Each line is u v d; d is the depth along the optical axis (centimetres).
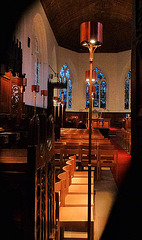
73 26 2728
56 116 1491
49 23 2162
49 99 2073
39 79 2044
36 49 1938
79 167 733
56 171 708
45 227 232
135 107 160
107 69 3138
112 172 805
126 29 2792
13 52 794
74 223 285
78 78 3170
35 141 194
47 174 243
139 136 145
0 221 197
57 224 284
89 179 294
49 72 2241
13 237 195
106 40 3033
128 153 1145
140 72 153
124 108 3112
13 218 195
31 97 1605
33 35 1744
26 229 192
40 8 1752
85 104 3188
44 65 2097
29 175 189
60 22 2420
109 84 3147
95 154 716
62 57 2917
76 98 3172
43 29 1923
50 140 262
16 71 880
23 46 1348
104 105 3184
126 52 3008
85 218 288
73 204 325
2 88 873
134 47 163
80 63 3169
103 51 3130
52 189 275
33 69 1772
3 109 888
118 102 3120
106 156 695
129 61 2973
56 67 2661
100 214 424
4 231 196
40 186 207
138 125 148
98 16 2620
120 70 3088
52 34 2372
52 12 2072
